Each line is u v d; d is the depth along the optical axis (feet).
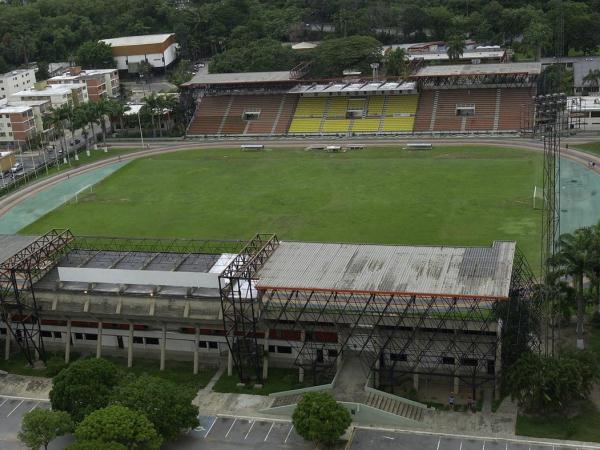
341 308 467.11
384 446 414.82
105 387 439.63
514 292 466.70
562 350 479.41
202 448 424.05
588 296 500.33
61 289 530.27
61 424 412.16
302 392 466.29
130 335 522.47
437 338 457.68
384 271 477.77
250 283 468.34
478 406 445.78
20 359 542.16
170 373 510.58
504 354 451.12
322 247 524.11
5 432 451.94
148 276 523.29
